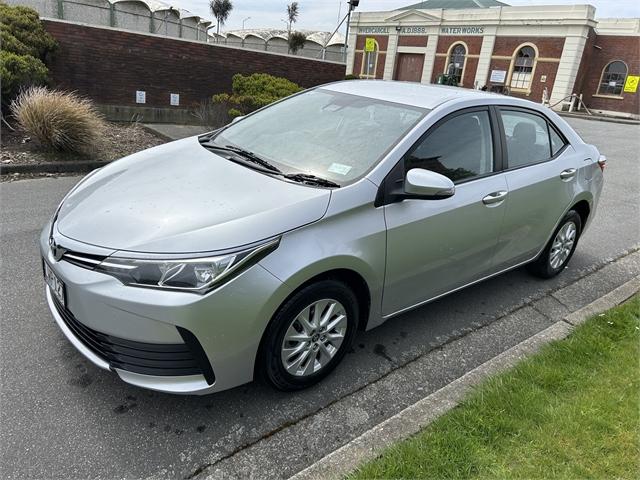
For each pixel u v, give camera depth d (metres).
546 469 2.30
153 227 2.46
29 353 3.00
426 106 3.35
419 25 39.59
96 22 15.21
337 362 3.00
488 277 3.90
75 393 2.72
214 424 2.60
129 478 2.25
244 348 2.44
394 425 2.55
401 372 3.19
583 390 2.86
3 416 2.52
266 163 3.12
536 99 34.03
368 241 2.78
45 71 8.81
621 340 3.46
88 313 2.37
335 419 2.72
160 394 2.77
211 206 2.59
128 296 2.27
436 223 3.13
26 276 3.90
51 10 14.18
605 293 4.55
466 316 3.95
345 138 3.23
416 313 3.92
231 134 3.74
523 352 3.31
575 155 4.45
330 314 2.80
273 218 2.49
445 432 2.48
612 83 33.12
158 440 2.47
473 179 3.44
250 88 11.41
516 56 34.75
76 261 2.44
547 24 32.72
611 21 32.38
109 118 11.34
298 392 2.90
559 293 4.48
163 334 2.29
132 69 11.36
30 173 6.85
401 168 2.99
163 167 3.14
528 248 4.15
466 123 3.46
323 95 3.86
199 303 2.26
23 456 2.30
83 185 3.13
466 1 47.00
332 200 2.69
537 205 3.97
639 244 6.00
